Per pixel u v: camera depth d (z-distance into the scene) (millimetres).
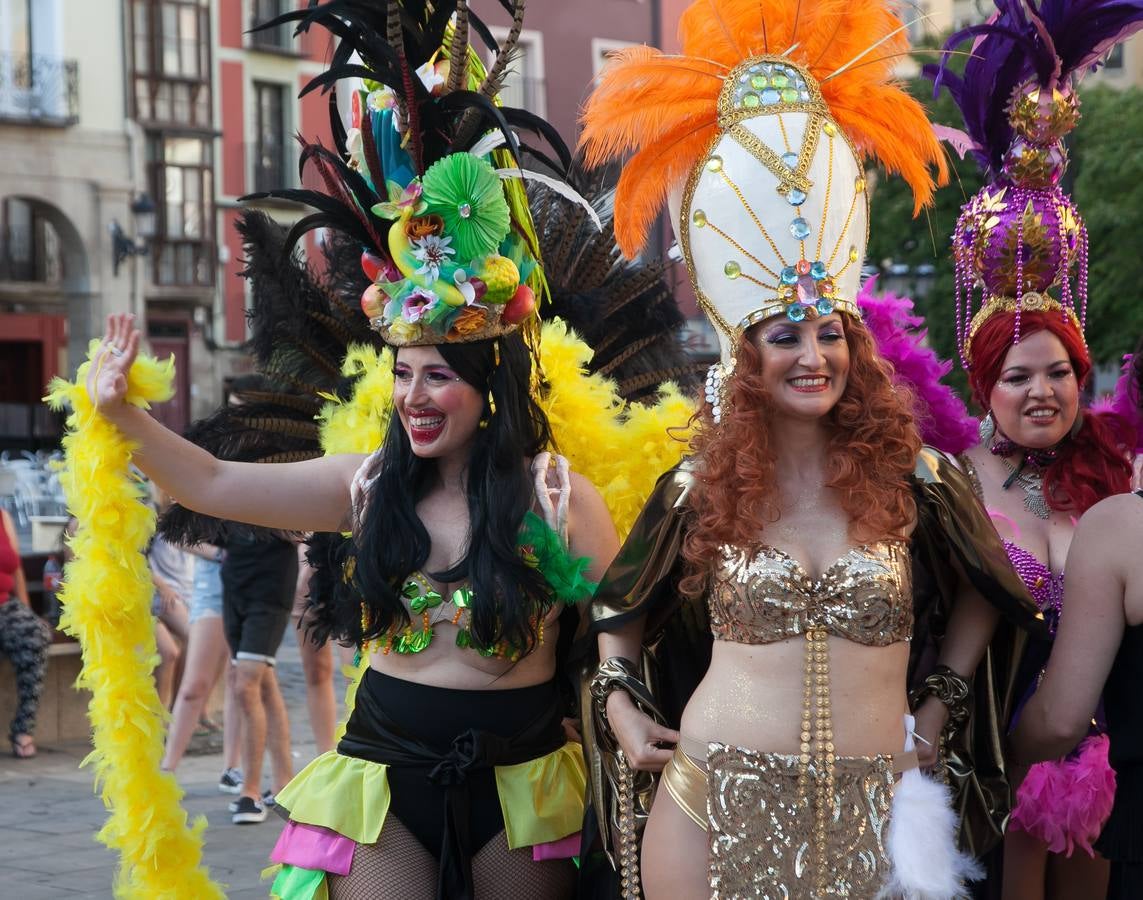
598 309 3703
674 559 2736
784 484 2664
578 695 2939
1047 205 3305
